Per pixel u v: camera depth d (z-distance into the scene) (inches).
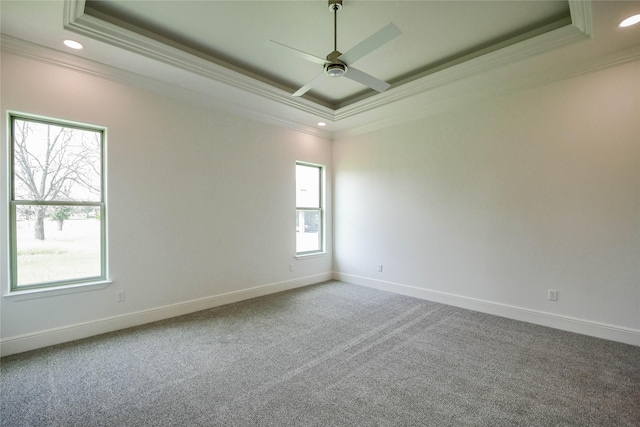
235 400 80.2
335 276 223.3
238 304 163.2
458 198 159.0
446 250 163.9
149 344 113.7
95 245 125.3
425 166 172.4
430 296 170.4
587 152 120.7
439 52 129.0
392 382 88.6
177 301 145.3
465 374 92.7
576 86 122.6
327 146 221.8
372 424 71.0
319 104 178.2
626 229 113.1
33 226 112.6
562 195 126.9
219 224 161.3
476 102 151.6
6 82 104.3
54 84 112.7
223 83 139.1
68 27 98.1
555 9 101.4
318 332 125.5
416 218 176.9
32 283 112.0
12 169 108.6
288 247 195.8
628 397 80.5
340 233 219.9
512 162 140.3
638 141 110.3
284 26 110.8
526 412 74.9
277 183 189.5
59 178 117.6
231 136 166.4
